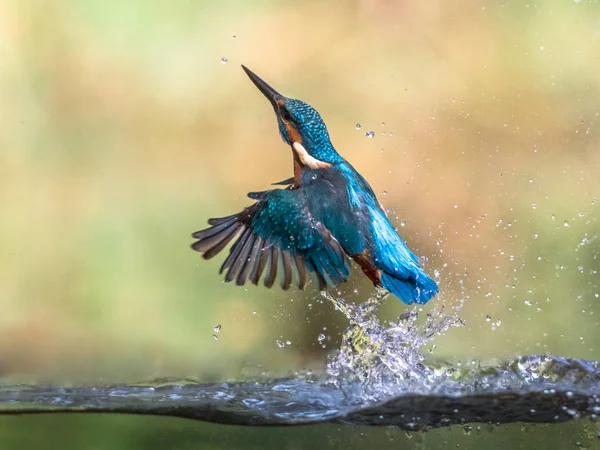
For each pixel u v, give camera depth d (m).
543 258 11.72
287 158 14.33
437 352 10.38
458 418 6.39
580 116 13.60
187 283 11.98
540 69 14.11
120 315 11.73
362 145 13.94
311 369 8.16
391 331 7.55
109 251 12.86
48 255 12.74
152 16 15.05
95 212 13.40
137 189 13.84
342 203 6.78
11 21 14.49
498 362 7.44
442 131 13.88
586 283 11.34
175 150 14.38
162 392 7.16
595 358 10.52
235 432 6.08
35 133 14.14
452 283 11.58
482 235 12.20
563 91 13.86
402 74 14.61
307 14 15.22
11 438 5.89
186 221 13.36
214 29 15.13
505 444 6.12
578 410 6.54
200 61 14.90
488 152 13.48
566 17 14.41
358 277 11.03
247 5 15.32
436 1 14.99
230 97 14.75
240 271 6.57
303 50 14.98
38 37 14.61
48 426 6.26
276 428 6.19
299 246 6.70
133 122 14.49
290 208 6.72
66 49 14.67
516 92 14.02
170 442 6.03
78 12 14.85
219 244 6.57
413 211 12.78
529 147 13.41
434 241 12.23
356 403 6.78
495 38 14.51
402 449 6.07
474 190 12.97
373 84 14.59
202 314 11.55
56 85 14.48
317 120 7.26
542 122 13.66
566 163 13.07
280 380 7.40
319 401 6.83
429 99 14.28
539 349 10.66
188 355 10.75
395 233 6.83
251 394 6.97
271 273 6.63
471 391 6.96
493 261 11.77
